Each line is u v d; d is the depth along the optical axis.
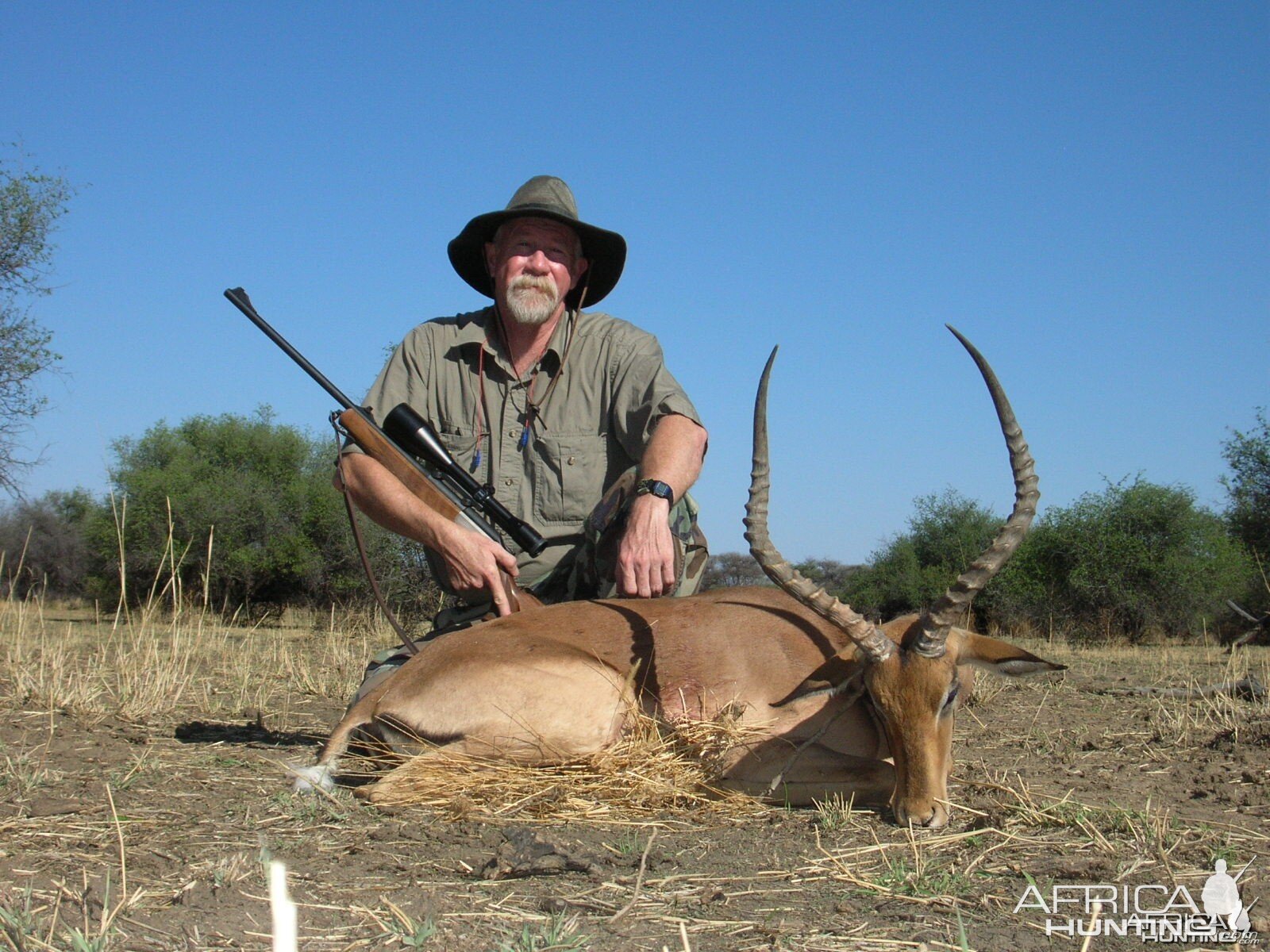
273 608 25.36
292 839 3.77
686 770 4.53
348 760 4.64
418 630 15.69
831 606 4.27
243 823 3.94
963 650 4.49
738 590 5.31
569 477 5.89
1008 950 2.89
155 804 4.18
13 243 18.03
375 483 5.41
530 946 2.75
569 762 4.53
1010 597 26.61
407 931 2.87
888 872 3.53
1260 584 24.78
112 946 2.74
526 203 5.76
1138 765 5.61
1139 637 24.44
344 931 2.89
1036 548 26.50
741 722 4.64
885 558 30.14
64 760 5.01
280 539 25.48
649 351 5.94
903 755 4.18
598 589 5.67
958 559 28.45
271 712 6.99
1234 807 4.58
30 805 4.10
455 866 3.49
